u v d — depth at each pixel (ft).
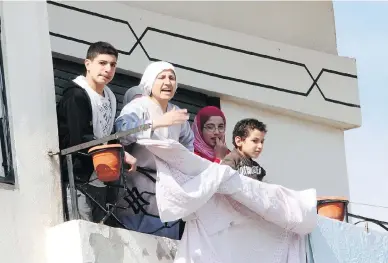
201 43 64.49
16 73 51.08
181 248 50.03
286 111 66.54
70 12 60.80
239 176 50.98
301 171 66.28
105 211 50.21
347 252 54.54
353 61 69.41
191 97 64.03
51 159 50.96
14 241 48.91
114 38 61.72
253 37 66.39
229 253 50.98
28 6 52.44
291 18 68.44
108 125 52.44
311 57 67.97
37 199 50.03
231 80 64.95
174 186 49.19
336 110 67.77
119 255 49.67
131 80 62.18
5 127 50.03
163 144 49.49
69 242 49.01
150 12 63.26
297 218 52.16
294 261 52.80
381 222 56.13
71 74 60.18
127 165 50.98
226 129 64.59
